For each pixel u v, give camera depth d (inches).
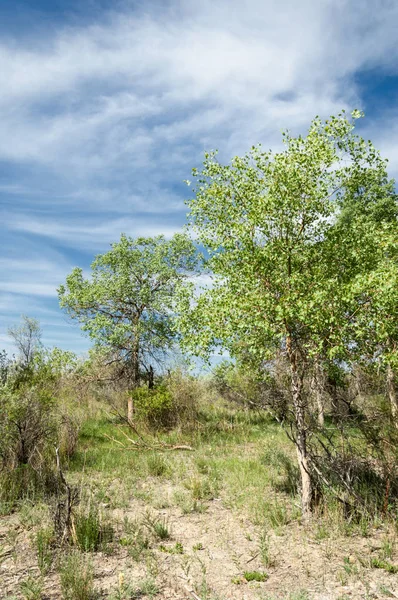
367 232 295.3
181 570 198.7
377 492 284.4
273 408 335.0
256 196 288.8
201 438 566.6
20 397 383.2
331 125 280.7
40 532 219.6
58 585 178.5
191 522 268.7
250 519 271.4
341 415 293.7
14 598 163.9
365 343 275.7
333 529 246.1
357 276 248.1
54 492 293.9
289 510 288.8
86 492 302.5
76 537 218.8
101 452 459.8
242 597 173.9
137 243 766.5
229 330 279.1
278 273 281.0
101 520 247.6
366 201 373.1
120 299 746.8
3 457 332.2
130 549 215.5
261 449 482.0
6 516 259.6
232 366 349.1
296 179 274.2
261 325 263.6
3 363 671.1
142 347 754.2
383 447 298.0
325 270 289.6
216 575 194.7
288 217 286.0
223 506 301.6
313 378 308.7
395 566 197.0
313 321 254.2
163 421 624.7
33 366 752.3
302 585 183.9
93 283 759.1
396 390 367.2
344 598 170.7
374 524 252.4
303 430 289.7
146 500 313.1
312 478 282.8
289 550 223.0
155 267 719.1
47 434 378.9
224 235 304.5
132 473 385.1
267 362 339.3
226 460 440.1
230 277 297.6
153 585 176.9
